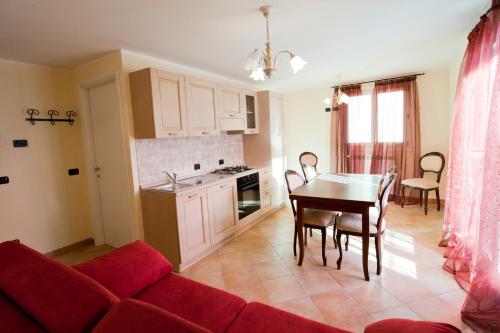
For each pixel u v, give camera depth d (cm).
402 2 200
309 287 230
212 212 308
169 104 279
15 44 237
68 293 110
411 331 90
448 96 431
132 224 291
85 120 320
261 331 125
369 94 496
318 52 312
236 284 240
